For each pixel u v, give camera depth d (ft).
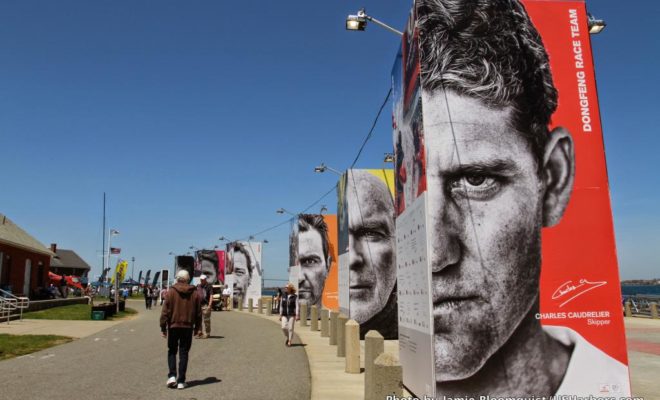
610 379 26.66
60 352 45.42
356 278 63.36
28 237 134.72
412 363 30.66
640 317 101.71
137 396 28.04
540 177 28.02
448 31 28.99
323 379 34.40
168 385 30.63
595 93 28.81
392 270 63.87
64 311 97.60
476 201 27.76
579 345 26.89
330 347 53.01
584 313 27.07
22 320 78.48
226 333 67.92
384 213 64.54
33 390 29.27
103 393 28.66
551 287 27.25
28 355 43.39
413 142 30.45
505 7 29.25
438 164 27.96
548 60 28.94
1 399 27.04
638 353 48.96
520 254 27.45
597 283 27.32
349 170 65.00
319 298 94.53
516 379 26.61
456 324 26.99
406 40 32.42
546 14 29.30
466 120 28.30
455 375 26.63
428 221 27.66
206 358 43.80
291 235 107.04
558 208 27.84
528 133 28.27
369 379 25.62
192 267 177.99
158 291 178.09
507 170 27.96
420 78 28.55
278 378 34.55
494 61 28.73
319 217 96.48
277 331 71.92
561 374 26.66
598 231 27.73
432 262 27.40
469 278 27.25
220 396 28.53
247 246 150.82
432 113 28.35
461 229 27.58
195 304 31.63
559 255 27.50
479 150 28.07
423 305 28.19
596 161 28.27
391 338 62.75
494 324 26.99
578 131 28.45
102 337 57.77
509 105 28.45
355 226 64.18
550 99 28.66
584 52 29.09
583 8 29.43
